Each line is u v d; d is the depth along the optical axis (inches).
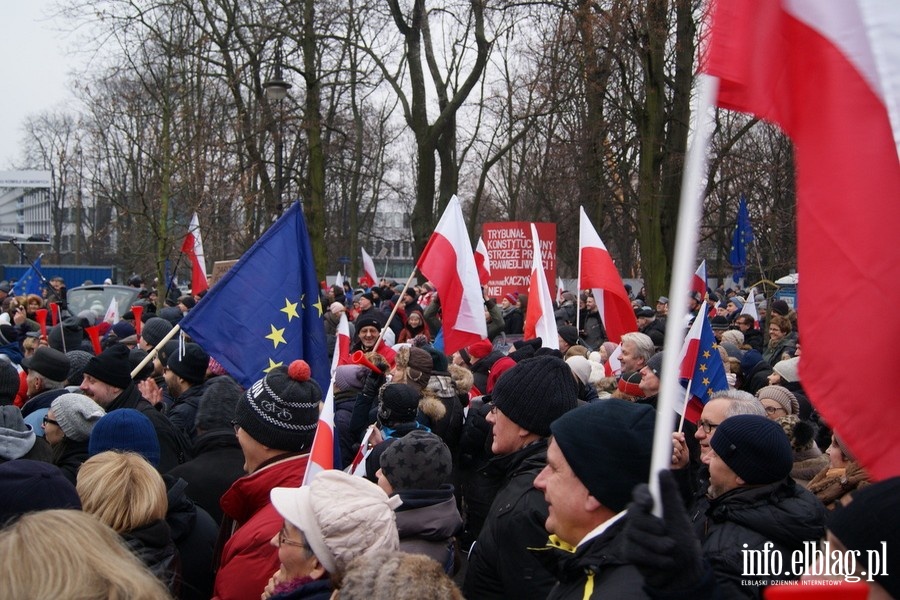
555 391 151.6
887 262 94.4
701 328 233.6
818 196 98.2
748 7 98.5
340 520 114.3
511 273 607.2
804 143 99.5
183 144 815.7
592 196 1099.3
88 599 66.3
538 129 1286.9
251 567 138.3
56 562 67.9
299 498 119.2
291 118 922.1
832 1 98.4
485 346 328.5
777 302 526.6
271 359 222.5
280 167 902.4
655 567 70.3
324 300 637.9
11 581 66.8
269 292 224.4
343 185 1772.9
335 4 953.5
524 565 136.3
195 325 219.9
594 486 104.5
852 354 94.6
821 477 170.6
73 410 182.7
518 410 151.0
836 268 96.7
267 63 962.7
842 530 73.2
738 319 553.0
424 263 310.2
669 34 814.5
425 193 1036.5
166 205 772.0
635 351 281.9
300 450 155.7
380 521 116.4
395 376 245.9
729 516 137.3
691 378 225.8
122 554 72.6
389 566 90.2
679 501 71.2
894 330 93.4
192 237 597.3
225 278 222.4
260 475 151.4
